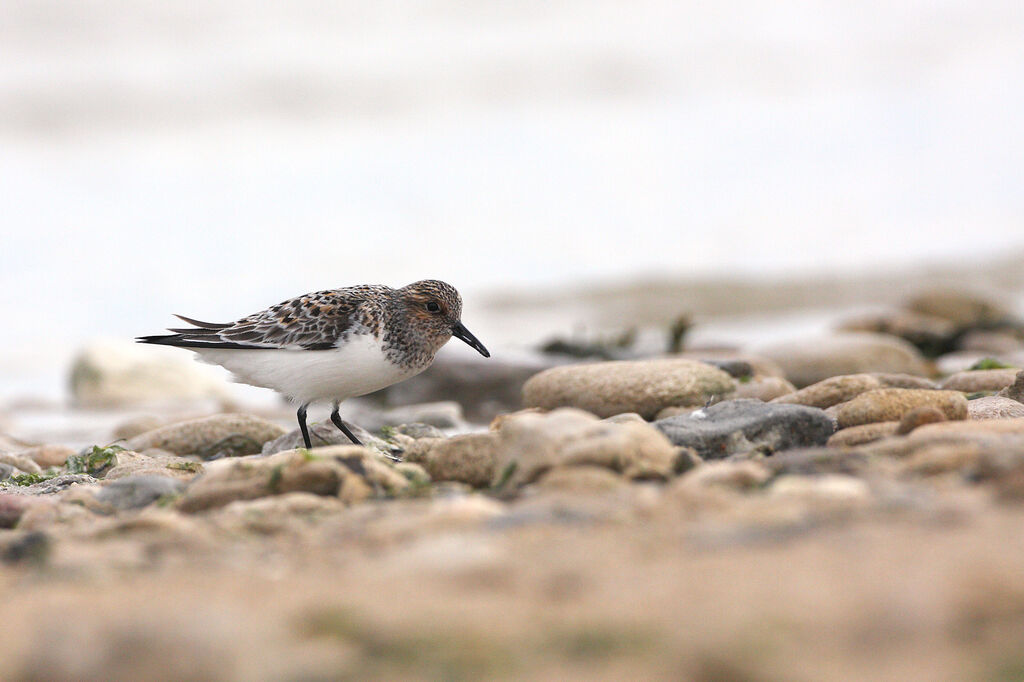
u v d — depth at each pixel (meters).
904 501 5.05
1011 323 16.98
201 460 9.97
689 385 10.02
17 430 13.69
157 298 20.33
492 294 21.19
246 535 5.29
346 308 8.99
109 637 3.48
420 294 9.32
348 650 3.58
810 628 3.57
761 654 3.38
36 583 4.52
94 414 15.09
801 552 4.30
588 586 4.06
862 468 5.93
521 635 3.65
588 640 3.58
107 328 19.23
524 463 6.26
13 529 6.31
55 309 19.86
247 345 9.00
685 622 3.67
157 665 3.40
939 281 21.36
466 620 3.78
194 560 4.80
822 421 7.56
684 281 21.83
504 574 4.21
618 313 20.34
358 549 4.89
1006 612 3.61
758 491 5.45
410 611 3.89
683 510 5.07
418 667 3.45
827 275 21.94
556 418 6.46
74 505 6.56
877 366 13.23
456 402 14.52
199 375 16.92
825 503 5.07
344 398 9.32
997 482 5.36
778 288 21.45
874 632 3.52
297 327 8.97
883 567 4.06
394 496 6.25
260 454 9.95
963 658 3.33
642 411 9.95
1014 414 7.98
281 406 15.31
